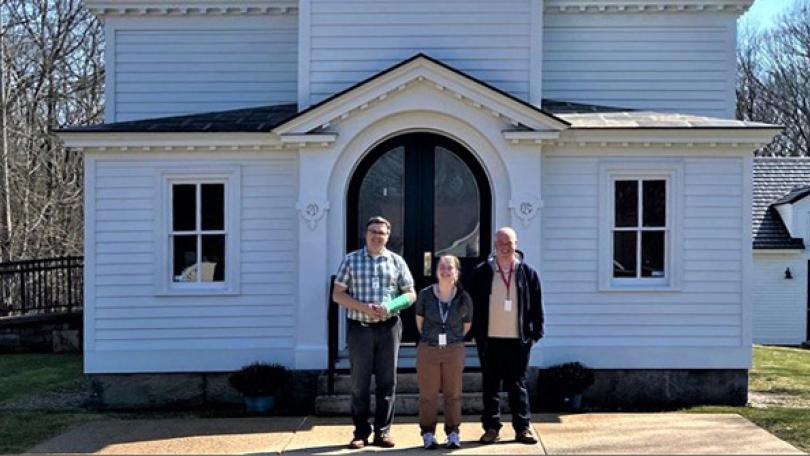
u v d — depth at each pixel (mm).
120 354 10711
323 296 10367
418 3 10828
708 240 10602
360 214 10633
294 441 8312
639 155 10578
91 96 26656
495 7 10812
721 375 10602
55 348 17328
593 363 10555
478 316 7984
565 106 11445
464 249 10633
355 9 10812
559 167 10625
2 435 8789
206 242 10852
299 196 10375
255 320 10773
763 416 9438
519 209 10258
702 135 10375
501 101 10109
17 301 17609
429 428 7902
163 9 11945
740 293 10586
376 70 10805
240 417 9773
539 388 10195
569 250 10617
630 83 11758
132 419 9688
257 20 12086
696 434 8477
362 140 10391
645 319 10602
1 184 22562
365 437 7996
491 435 8031
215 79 12078
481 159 10375
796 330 23578
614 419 9289
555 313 10594
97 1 11875
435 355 7828
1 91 22156
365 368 7895
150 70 12070
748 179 10570
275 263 10781
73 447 8203
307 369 10375
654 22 11750
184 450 8016
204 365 10734
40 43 25406
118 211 10719
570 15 11758
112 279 10734
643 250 10711
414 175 10609
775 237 23734
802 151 40531
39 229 23828
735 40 11766
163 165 10711
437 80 10109
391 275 7887
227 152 10719
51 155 25656
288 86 12086
